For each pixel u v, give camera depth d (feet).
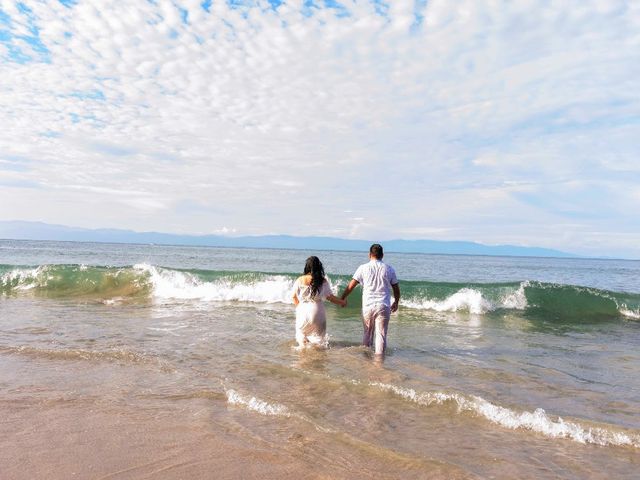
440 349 23.53
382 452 10.64
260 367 18.16
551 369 19.83
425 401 14.34
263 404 13.62
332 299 23.61
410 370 18.52
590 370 19.93
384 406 13.93
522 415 12.99
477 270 148.36
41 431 11.62
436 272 122.72
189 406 13.65
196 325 28.40
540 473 9.84
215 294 43.27
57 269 47.85
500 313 39.11
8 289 46.11
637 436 11.80
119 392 14.82
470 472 9.77
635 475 9.87
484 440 11.60
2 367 17.63
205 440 11.23
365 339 23.12
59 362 18.45
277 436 11.53
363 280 22.91
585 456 10.80
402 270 128.57
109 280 46.70
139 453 10.45
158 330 26.37
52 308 34.91
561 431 12.13
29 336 23.73
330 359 20.01
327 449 10.83
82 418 12.57
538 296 42.04
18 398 14.10
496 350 23.82
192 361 19.02
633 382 17.97
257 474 9.55
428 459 10.26
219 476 9.43
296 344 23.16
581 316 38.75
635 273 175.01
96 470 9.57
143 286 46.03
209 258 161.79
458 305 40.47
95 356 19.21
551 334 29.96
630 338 29.22
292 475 9.54
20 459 10.01
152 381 16.08
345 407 13.76
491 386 16.65
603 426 12.41
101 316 31.22
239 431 11.81
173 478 9.30
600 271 192.95
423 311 39.40
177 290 44.34
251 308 37.40
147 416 12.79
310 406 13.76
